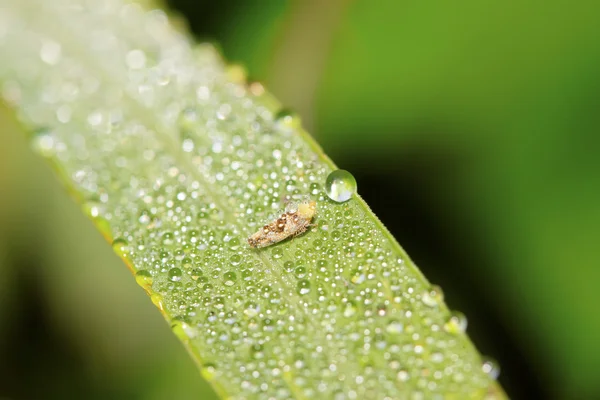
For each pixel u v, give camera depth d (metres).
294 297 0.11
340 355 0.11
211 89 0.12
